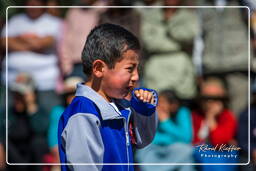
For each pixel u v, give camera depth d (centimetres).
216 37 1559
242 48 1555
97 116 580
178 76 1524
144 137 650
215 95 1410
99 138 571
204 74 1555
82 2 1642
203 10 1573
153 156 1326
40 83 1597
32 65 1623
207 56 1559
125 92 605
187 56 1559
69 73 1585
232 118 1398
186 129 1352
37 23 1666
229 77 1542
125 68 596
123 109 629
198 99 1480
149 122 639
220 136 1373
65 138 572
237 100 1525
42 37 1652
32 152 1459
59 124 597
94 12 1609
